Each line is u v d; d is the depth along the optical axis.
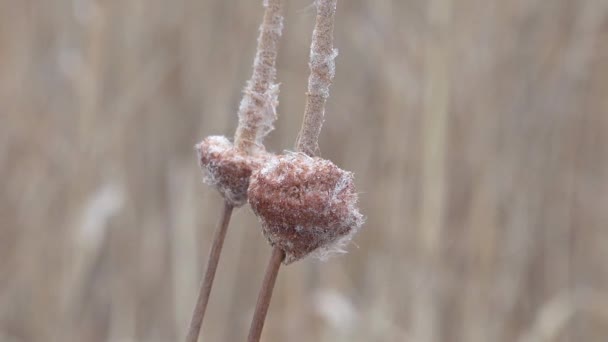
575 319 1.18
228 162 0.47
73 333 1.09
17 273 1.13
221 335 1.09
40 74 1.17
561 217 1.16
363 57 1.16
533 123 1.12
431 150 1.00
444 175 1.01
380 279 1.05
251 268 1.13
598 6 1.10
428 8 1.00
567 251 1.16
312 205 0.44
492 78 1.08
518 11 1.09
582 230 1.19
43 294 1.09
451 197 1.10
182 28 1.17
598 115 1.18
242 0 1.14
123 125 1.11
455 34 1.01
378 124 1.12
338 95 1.15
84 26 1.09
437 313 1.02
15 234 1.14
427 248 1.01
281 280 1.09
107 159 1.09
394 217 1.06
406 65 1.06
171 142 1.17
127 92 1.12
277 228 0.45
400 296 1.04
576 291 1.14
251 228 1.14
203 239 1.13
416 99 1.05
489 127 1.09
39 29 1.18
